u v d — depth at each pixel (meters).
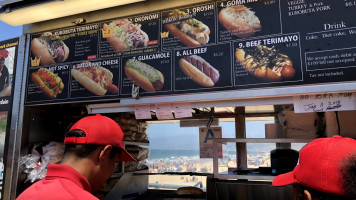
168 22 1.98
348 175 0.70
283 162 1.89
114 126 1.09
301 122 1.87
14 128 2.30
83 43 2.19
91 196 0.88
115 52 2.08
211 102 1.84
